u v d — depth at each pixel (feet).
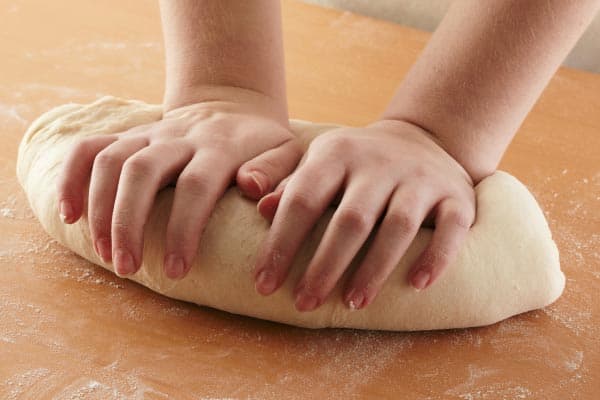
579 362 2.63
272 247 2.53
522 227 2.71
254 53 2.85
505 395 2.55
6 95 3.23
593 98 3.48
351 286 2.54
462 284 2.62
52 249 2.77
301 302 2.52
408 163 2.62
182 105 2.84
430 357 2.61
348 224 2.50
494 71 2.70
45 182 2.76
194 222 2.56
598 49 3.73
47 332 2.59
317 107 3.31
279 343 2.61
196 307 2.67
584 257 2.88
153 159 2.58
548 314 2.73
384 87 3.44
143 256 2.63
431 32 3.83
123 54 3.48
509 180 2.81
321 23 3.72
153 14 3.70
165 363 2.55
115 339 2.59
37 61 3.39
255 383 2.53
